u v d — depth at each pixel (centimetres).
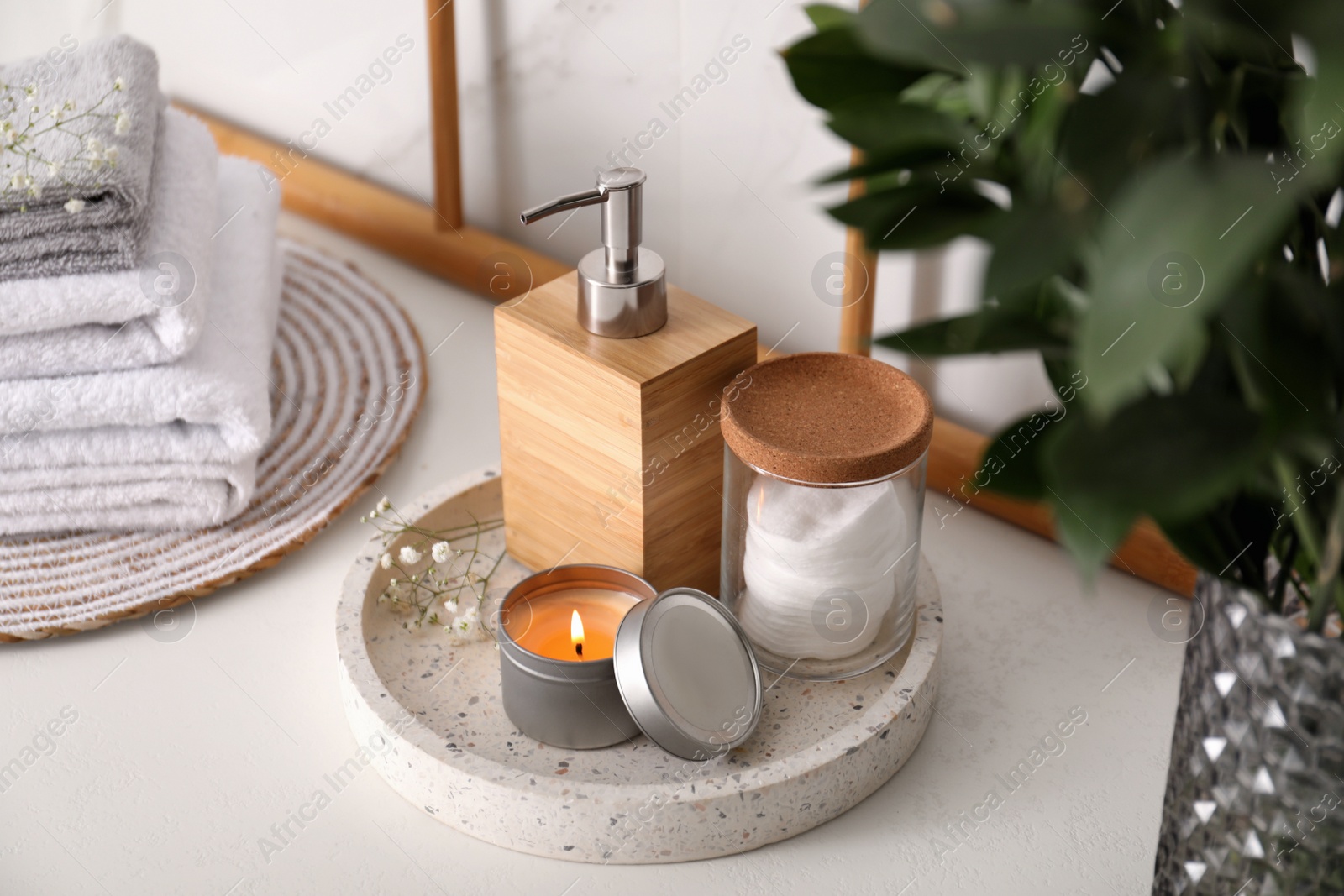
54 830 57
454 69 91
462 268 99
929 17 26
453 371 92
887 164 33
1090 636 69
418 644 66
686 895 54
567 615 64
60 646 68
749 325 63
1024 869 55
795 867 55
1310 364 29
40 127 73
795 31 74
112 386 70
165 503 75
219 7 106
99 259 68
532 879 54
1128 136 27
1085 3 28
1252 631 40
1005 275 28
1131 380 23
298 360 90
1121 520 27
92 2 115
